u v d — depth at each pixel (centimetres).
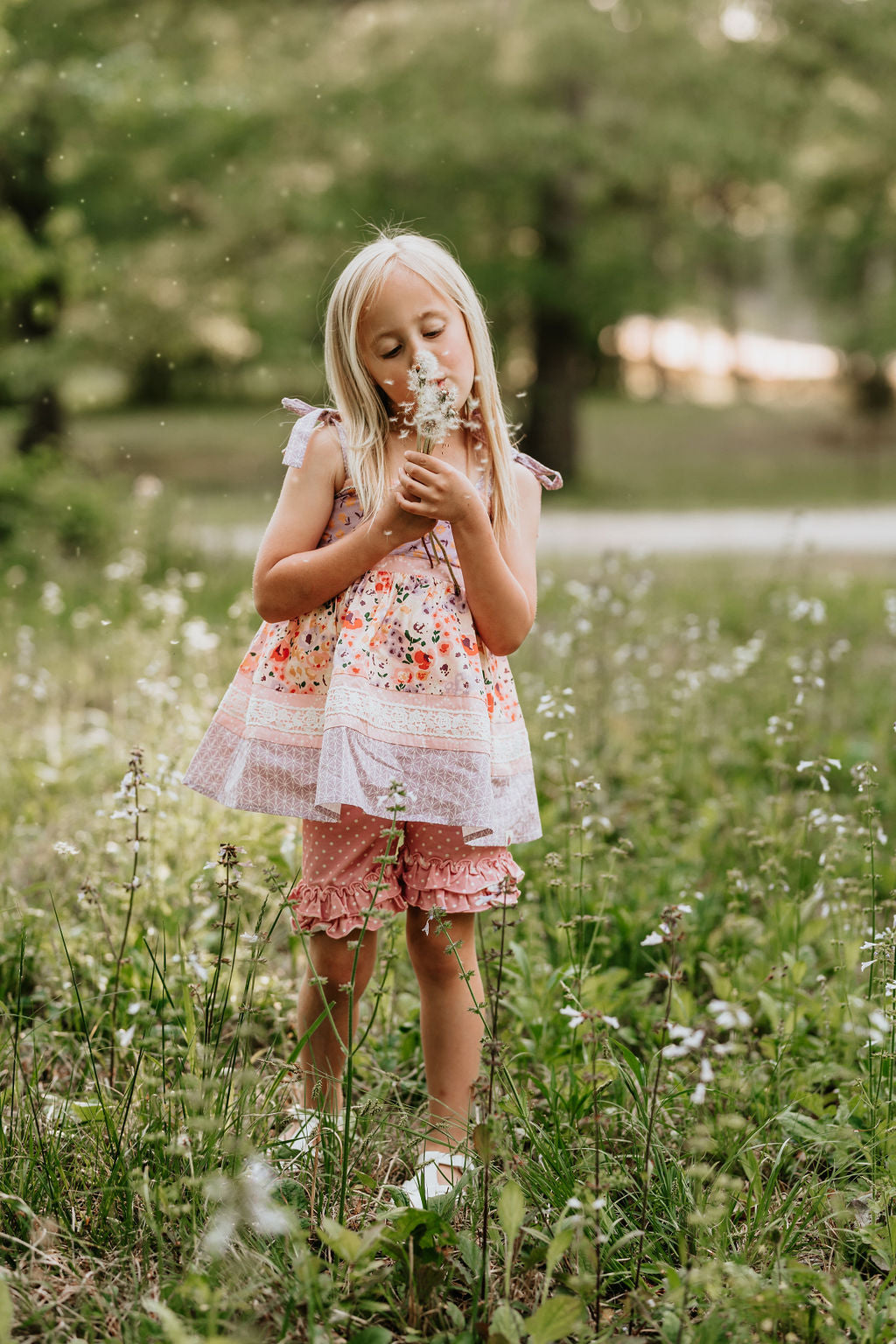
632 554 650
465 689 235
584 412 3350
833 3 1906
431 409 222
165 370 2748
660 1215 224
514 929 329
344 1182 210
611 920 338
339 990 246
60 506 1019
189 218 1634
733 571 1042
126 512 1056
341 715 226
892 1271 206
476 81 1841
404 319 233
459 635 237
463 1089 248
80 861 375
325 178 1847
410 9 1864
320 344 286
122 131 1386
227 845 237
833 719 538
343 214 1775
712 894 359
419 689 235
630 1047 293
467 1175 224
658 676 536
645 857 386
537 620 672
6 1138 233
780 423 3206
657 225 2100
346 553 231
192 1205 208
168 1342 185
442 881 242
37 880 376
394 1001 302
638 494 2161
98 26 1385
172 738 394
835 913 306
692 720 491
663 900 352
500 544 251
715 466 2636
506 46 1872
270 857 350
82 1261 212
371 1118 247
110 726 504
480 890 242
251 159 1667
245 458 2389
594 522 1705
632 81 1848
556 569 945
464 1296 210
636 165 1852
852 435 3050
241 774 238
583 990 291
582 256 2030
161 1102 234
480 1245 212
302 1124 230
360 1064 270
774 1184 226
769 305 4250
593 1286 202
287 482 245
